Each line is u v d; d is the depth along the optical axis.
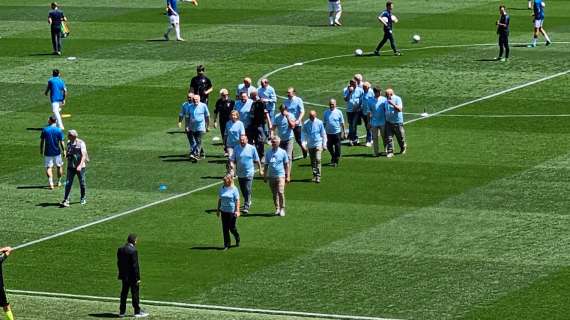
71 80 106.50
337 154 81.94
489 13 131.12
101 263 67.69
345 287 62.91
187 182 80.19
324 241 69.00
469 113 93.56
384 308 60.19
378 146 84.56
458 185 77.38
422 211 73.06
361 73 106.12
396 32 121.88
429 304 60.47
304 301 61.44
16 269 67.00
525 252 66.50
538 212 72.31
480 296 61.16
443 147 85.31
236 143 80.12
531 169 79.94
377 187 77.56
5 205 76.75
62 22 116.69
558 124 89.88
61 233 71.94
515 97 97.38
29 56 115.69
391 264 65.56
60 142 79.69
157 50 116.44
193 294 62.75
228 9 135.38
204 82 90.00
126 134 90.94
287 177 73.00
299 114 84.19
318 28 124.44
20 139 90.50
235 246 68.75
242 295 62.41
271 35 121.62
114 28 126.94
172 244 69.50
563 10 132.50
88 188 79.62
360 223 71.50
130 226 72.62
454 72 105.44
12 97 102.12
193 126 83.81
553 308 59.41
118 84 104.75
